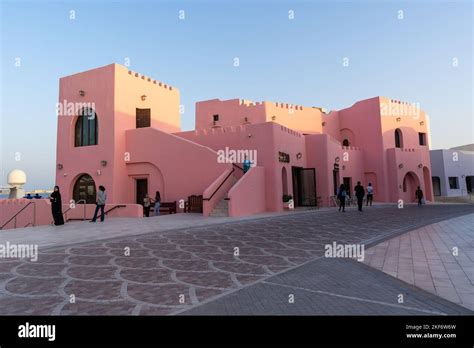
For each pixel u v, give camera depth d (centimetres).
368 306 418
